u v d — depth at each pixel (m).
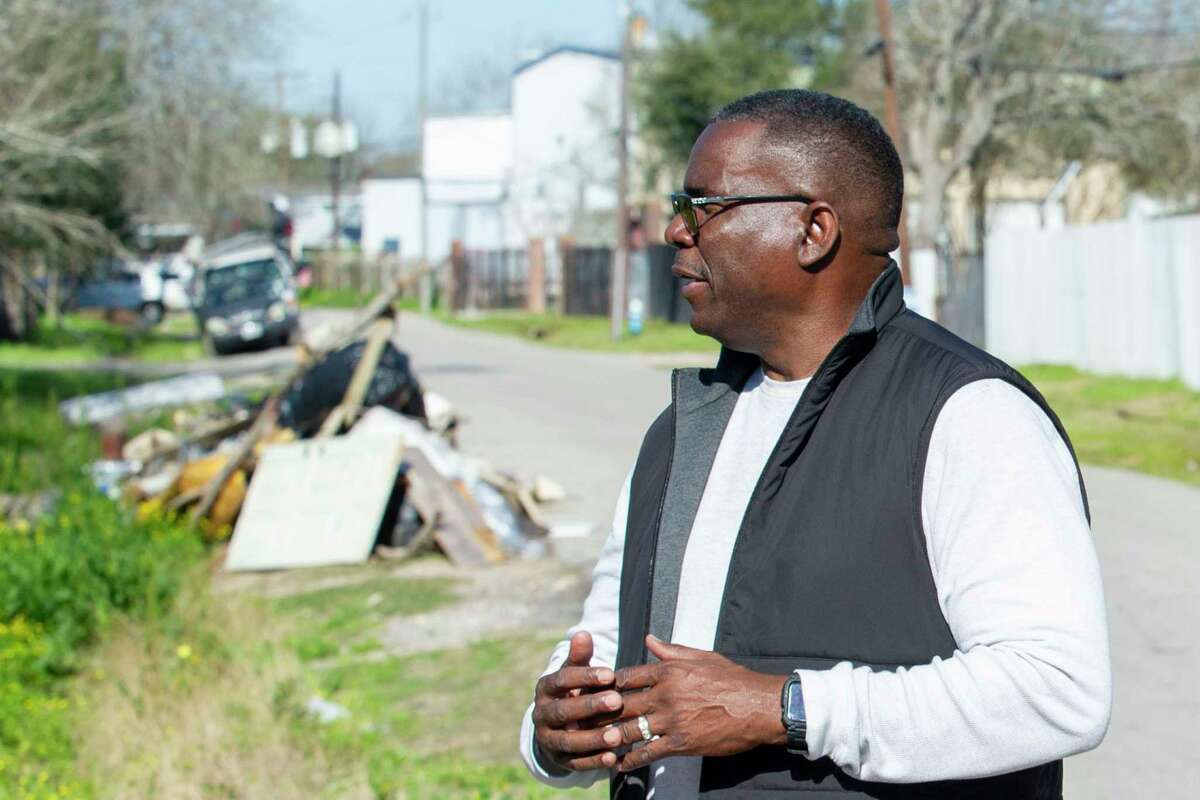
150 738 5.79
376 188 69.25
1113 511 10.77
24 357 31.02
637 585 2.23
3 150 17.98
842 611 1.96
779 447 2.05
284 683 6.23
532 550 10.02
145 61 20.70
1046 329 22.59
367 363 11.04
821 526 1.99
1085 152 35.09
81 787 5.33
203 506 10.31
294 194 66.38
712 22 42.62
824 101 2.19
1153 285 19.70
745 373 2.31
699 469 2.23
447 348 33.62
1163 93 31.50
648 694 1.97
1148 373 19.89
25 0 17.09
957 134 35.50
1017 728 1.80
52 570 7.94
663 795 2.15
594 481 13.06
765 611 2.01
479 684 6.87
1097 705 1.81
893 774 1.85
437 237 67.06
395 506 10.13
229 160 22.86
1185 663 6.67
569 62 56.91
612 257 43.62
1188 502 11.15
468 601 8.58
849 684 1.88
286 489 10.05
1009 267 23.44
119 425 12.63
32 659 7.20
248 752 5.55
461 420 13.55
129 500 10.54
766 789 1.98
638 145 47.53
